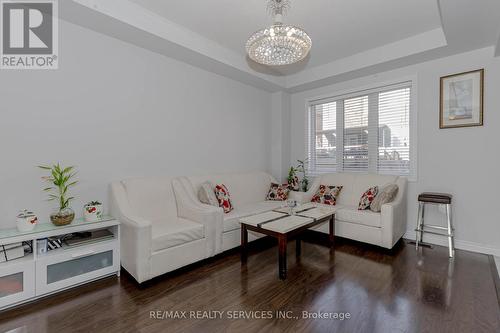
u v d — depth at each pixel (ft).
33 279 6.55
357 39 10.57
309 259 9.42
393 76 12.09
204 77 12.27
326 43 10.91
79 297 6.84
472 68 10.08
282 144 15.80
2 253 6.33
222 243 9.57
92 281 7.64
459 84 10.35
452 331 5.48
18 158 7.44
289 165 16.33
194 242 8.61
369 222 10.32
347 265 8.85
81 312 6.20
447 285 7.41
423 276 7.98
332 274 8.16
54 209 8.04
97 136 8.93
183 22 9.34
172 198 10.30
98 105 8.92
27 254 6.87
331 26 9.53
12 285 6.30
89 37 8.63
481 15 7.64
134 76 9.79
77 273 7.35
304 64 13.20
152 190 9.73
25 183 7.57
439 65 10.82
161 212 9.78
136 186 9.34
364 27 9.62
